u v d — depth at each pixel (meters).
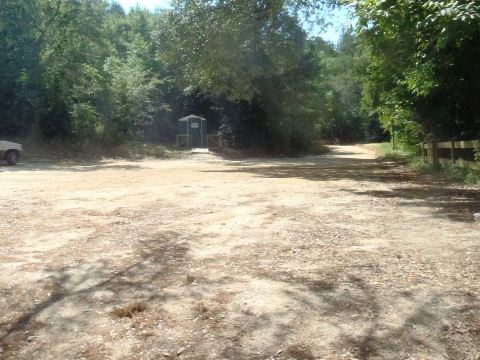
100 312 3.90
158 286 4.43
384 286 4.31
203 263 5.09
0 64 27.91
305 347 3.31
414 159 20.16
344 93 73.94
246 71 29.11
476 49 11.52
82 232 6.52
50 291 4.33
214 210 8.16
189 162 27.31
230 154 37.50
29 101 28.62
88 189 11.44
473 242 5.68
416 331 3.50
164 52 26.98
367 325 3.59
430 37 10.43
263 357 3.20
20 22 29.14
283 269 4.82
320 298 4.07
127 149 33.38
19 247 5.75
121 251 5.55
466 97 14.01
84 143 31.17
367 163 23.86
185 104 42.75
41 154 28.03
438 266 4.82
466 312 3.76
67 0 31.89
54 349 3.36
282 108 39.72
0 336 3.56
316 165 22.50
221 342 3.39
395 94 16.64
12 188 11.73
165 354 3.26
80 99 32.91
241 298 4.10
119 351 3.31
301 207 8.40
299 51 33.06
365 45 14.79
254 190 11.06
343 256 5.22
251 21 23.61
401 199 9.38
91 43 34.56
